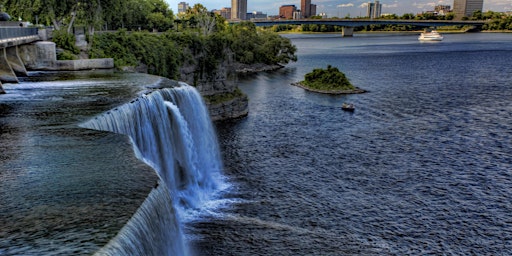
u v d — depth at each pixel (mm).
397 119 61750
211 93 67625
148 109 24969
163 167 25891
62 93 29125
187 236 23891
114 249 8391
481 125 57562
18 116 21484
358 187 34906
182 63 64500
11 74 35406
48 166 13680
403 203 31594
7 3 60500
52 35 55000
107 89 30984
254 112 68688
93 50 54875
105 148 15688
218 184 34344
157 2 148125
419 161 42219
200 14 142250
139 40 58844
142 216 10242
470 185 35562
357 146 47719
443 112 66312
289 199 31562
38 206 10477
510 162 41875
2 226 9367
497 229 27844
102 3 64250
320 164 41125
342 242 25266
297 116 64688
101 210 10188
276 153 45125
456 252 25031
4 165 13867
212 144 38750
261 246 23891
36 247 8344
